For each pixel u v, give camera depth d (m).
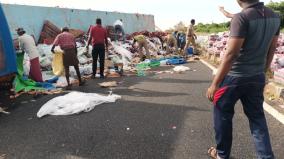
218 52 14.77
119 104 7.46
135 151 4.82
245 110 3.85
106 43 11.41
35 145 5.20
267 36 3.54
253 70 3.61
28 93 8.88
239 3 3.61
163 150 4.82
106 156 4.70
